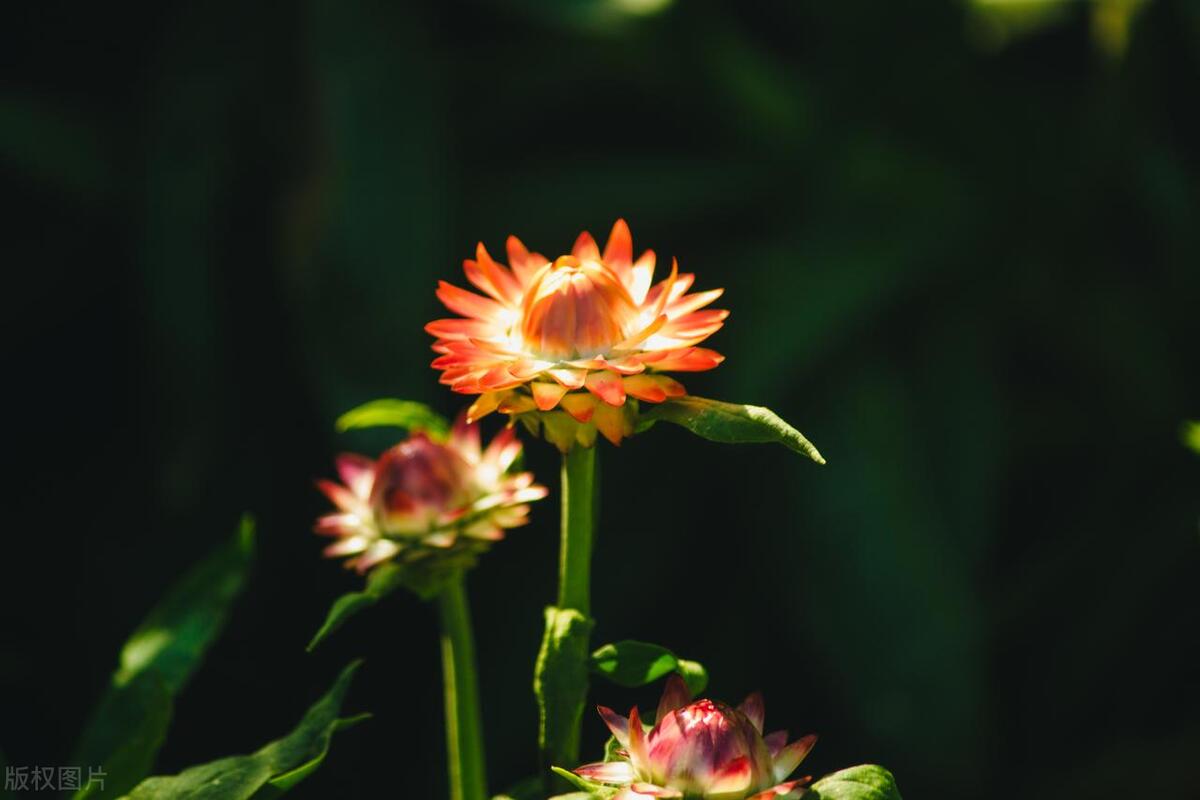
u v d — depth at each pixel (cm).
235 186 129
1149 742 119
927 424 124
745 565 128
